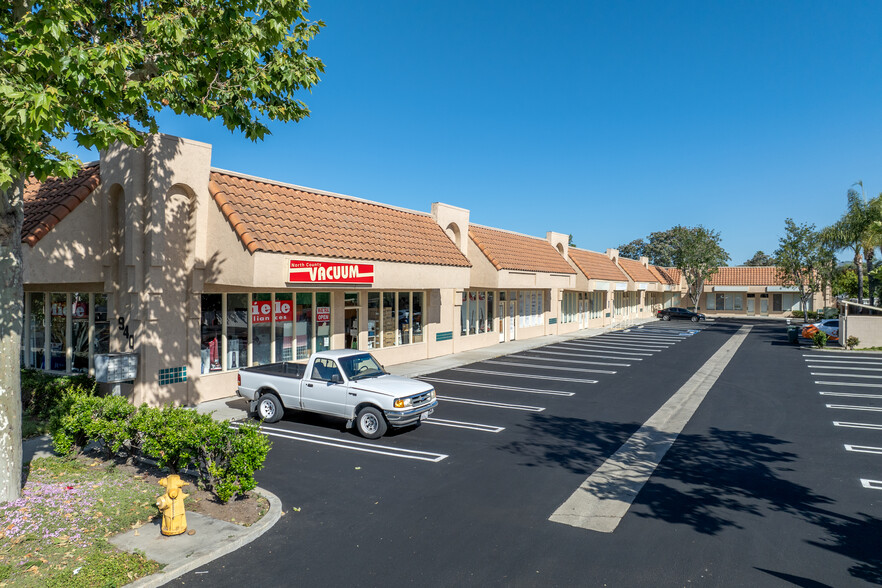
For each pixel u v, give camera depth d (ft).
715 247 195.31
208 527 23.43
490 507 26.55
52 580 18.60
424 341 76.69
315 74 34.19
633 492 28.84
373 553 21.80
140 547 21.45
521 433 40.29
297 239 47.50
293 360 55.67
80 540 21.76
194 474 29.45
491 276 81.00
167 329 44.11
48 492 26.07
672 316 179.42
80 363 49.19
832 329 110.22
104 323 47.34
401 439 38.17
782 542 23.30
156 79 27.81
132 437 29.68
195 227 45.27
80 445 32.60
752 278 204.44
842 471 32.63
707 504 27.35
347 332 62.39
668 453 35.99
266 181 51.65
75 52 23.40
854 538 23.80
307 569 20.49
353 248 52.75
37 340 53.26
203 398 47.16
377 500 27.25
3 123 21.75
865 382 63.05
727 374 68.49
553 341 102.73
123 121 29.01
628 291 178.50
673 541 23.22
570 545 22.71
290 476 30.50
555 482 30.09
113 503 25.20
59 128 24.94
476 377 64.23
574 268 121.60
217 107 31.81
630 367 73.82
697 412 48.01
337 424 41.91
